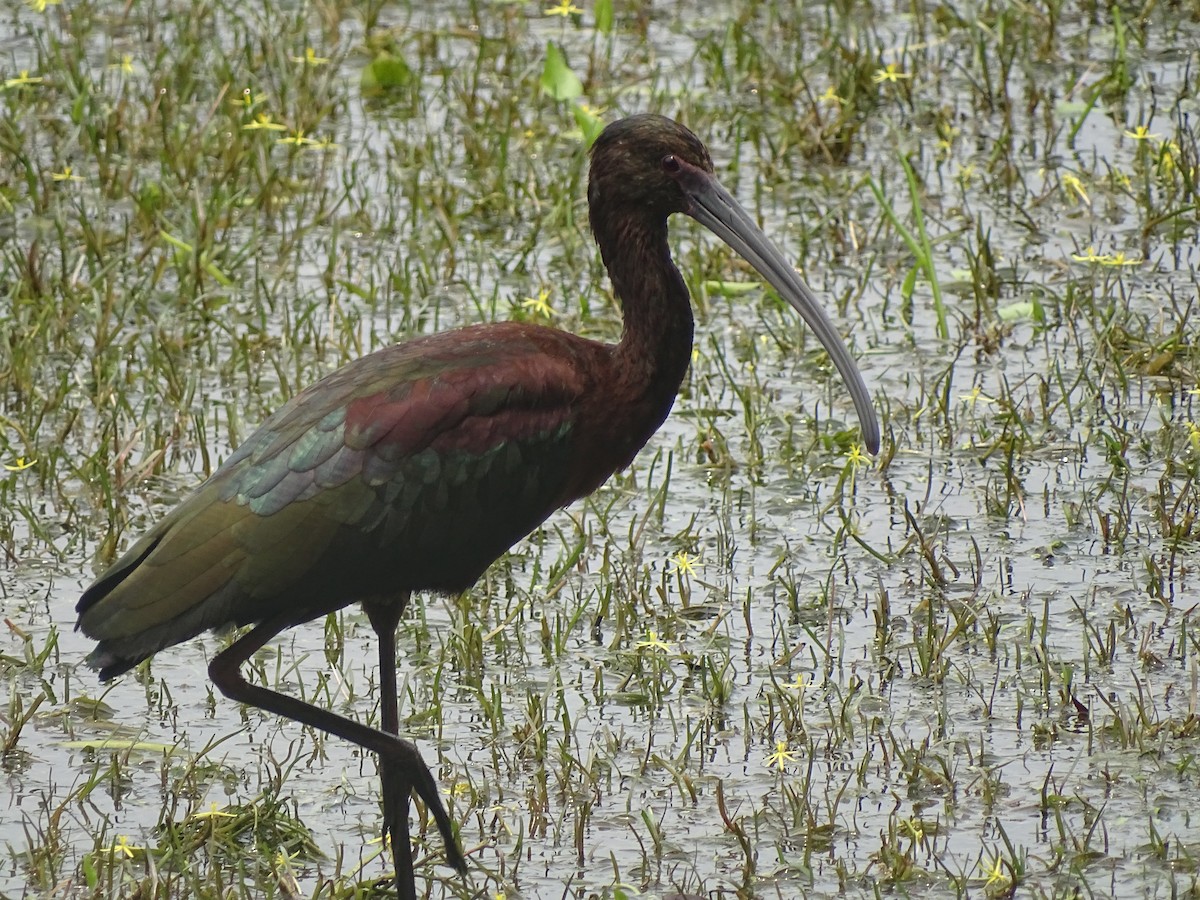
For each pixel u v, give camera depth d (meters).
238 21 18.98
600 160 9.77
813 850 9.22
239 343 13.83
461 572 9.45
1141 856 9.02
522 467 9.32
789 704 10.16
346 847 9.53
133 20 19.80
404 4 20.11
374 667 11.00
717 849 9.27
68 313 14.21
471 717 10.45
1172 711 10.14
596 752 10.01
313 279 15.26
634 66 18.56
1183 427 12.82
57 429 13.13
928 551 11.28
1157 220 14.95
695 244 15.01
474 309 14.66
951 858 9.12
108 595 8.78
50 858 9.09
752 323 14.54
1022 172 16.45
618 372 9.62
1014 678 10.53
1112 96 17.47
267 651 11.18
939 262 15.26
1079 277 14.83
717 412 13.32
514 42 18.86
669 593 11.45
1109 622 10.95
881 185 16.09
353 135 17.67
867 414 9.91
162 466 12.68
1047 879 8.89
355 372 9.23
